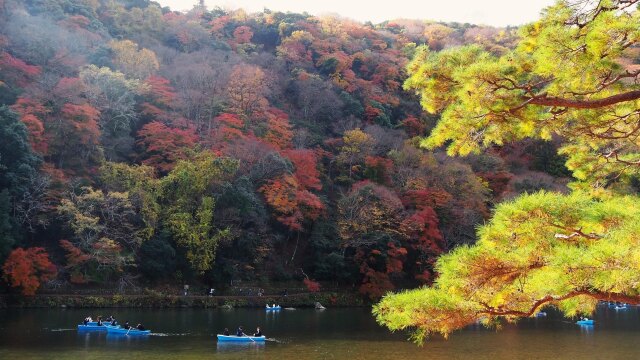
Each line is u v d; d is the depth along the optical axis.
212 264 43.31
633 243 5.78
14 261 33.62
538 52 7.13
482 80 7.38
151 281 41.56
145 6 77.81
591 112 8.99
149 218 40.69
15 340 24.27
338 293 47.00
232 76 58.62
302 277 48.31
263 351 23.73
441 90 8.13
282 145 54.28
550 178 54.44
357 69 75.81
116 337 26.17
